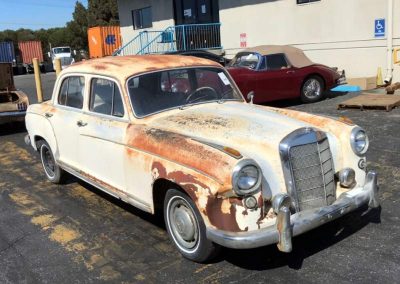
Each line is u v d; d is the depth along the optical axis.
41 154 6.50
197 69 5.08
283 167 3.71
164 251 4.23
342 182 4.09
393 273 3.61
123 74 4.66
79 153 5.30
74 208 5.48
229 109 4.65
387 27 12.31
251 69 10.74
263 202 3.54
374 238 4.20
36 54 47.56
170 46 19.89
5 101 10.95
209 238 3.57
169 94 4.79
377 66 12.83
